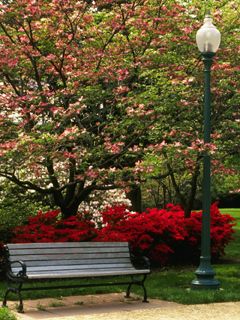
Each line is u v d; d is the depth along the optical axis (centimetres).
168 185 1867
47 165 1157
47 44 1275
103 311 844
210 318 794
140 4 1295
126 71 1177
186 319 786
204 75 1098
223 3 1356
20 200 1420
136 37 1283
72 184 1248
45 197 1535
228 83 1223
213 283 1014
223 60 1269
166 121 1225
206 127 1048
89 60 1248
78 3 1224
